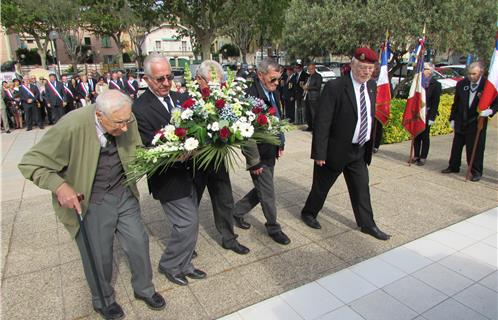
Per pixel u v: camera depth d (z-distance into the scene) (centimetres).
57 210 246
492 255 343
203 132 262
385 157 682
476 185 528
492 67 489
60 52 4316
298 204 468
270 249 359
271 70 338
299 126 1030
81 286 308
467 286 299
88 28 3133
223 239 356
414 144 645
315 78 920
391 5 920
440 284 302
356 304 280
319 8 1062
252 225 411
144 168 250
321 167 377
